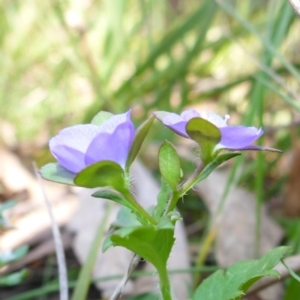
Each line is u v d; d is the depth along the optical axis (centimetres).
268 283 15
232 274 12
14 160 24
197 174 11
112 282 17
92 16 38
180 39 28
